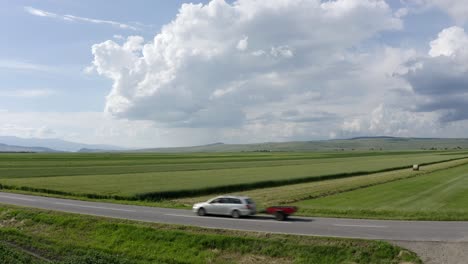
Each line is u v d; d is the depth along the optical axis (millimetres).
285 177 81500
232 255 28391
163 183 70188
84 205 46562
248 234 30516
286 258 27266
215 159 178500
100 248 31312
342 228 32219
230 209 38250
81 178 80688
